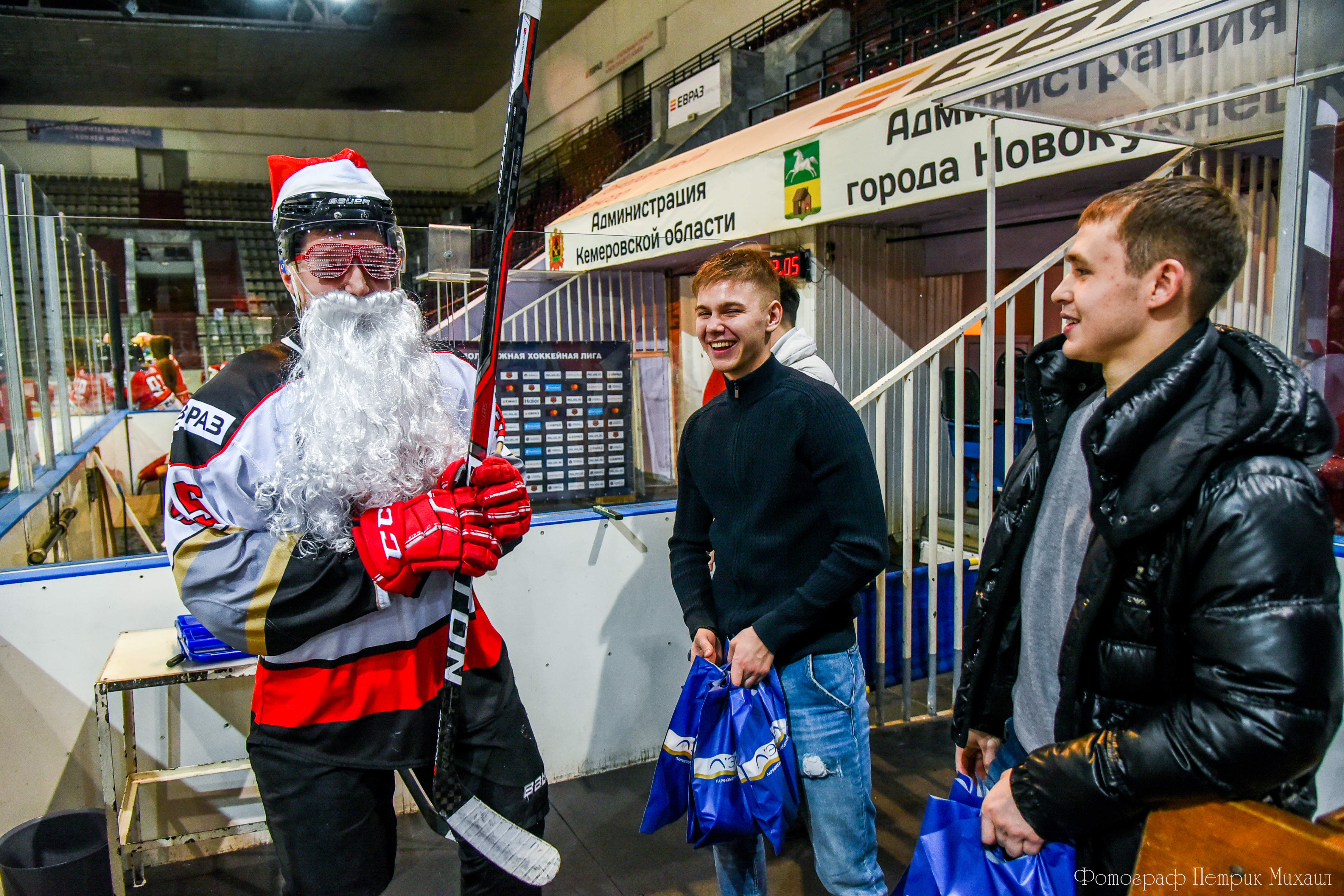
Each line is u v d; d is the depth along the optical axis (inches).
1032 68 65.7
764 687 56.8
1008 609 45.1
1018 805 34.8
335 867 46.3
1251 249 90.7
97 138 526.9
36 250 126.0
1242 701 28.6
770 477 57.5
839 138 123.4
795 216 132.0
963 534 125.1
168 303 420.2
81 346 172.4
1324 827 28.2
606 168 433.4
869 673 117.7
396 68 480.1
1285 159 65.4
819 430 56.0
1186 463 31.7
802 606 55.3
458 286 108.6
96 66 423.5
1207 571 30.6
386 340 46.1
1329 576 29.4
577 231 149.6
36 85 452.8
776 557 58.2
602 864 80.6
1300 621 28.6
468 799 45.7
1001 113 77.4
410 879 78.8
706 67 346.6
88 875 69.8
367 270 47.1
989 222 92.5
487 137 586.6
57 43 385.1
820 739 57.5
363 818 47.0
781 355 86.7
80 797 78.4
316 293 47.1
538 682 93.0
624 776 96.7
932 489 108.0
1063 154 94.4
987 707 47.0
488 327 45.6
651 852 82.3
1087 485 39.5
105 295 217.0
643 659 98.4
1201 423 32.2
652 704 99.7
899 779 95.0
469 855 49.3
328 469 42.8
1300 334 66.9
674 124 330.3
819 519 57.9
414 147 601.9
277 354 47.0
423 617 47.3
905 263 169.5
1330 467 67.7
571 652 94.4
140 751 81.0
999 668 46.1
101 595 77.2
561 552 92.7
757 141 177.9
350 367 44.4
